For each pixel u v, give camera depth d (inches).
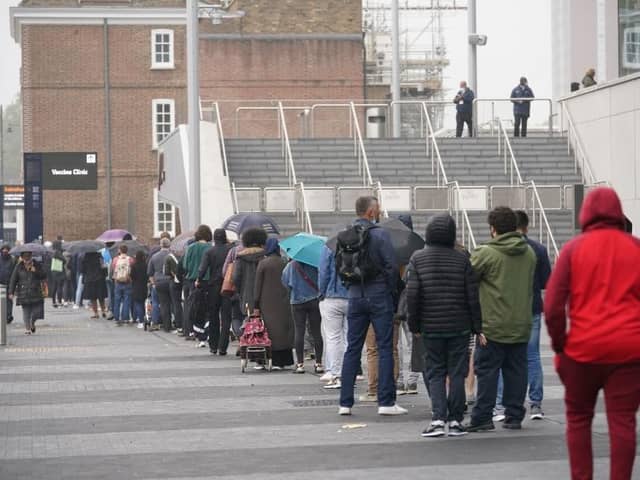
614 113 1681.8
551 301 416.5
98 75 3437.5
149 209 3459.6
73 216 3422.7
